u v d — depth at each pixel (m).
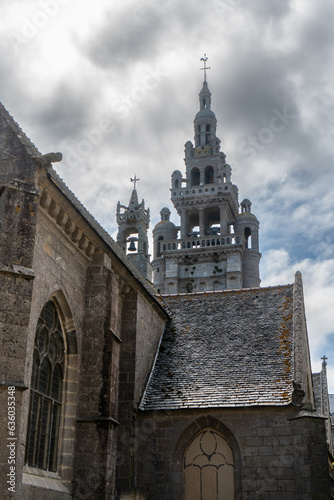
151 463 23.52
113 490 20.08
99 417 20.31
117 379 21.50
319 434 22.00
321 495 21.02
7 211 17.00
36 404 18.36
